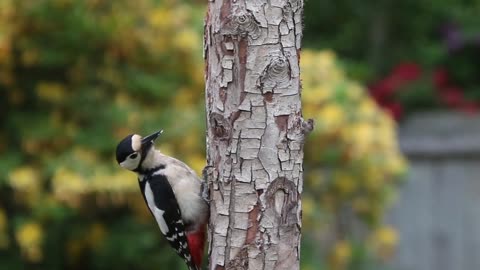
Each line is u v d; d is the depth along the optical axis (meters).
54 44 12.21
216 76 6.97
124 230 12.38
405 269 17.97
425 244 17.94
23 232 11.47
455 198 17.83
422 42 19.78
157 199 8.52
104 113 12.13
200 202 8.34
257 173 6.95
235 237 7.04
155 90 12.45
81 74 12.38
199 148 12.04
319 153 12.99
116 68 12.58
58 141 11.96
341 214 14.16
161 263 12.51
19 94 12.38
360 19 19.75
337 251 13.75
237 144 6.95
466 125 18.44
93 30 12.12
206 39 7.08
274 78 6.86
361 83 18.62
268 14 6.81
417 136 18.52
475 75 19.77
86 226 12.42
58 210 11.52
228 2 6.83
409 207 18.00
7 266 12.15
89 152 11.84
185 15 12.94
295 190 7.04
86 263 12.80
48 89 12.19
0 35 11.75
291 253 7.07
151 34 12.55
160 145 11.87
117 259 12.55
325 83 13.27
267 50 6.84
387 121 13.41
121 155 8.66
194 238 8.51
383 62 19.67
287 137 6.95
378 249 14.09
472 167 17.77
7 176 11.49
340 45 19.83
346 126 12.93
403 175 13.49
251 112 6.89
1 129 12.25
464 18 19.66
